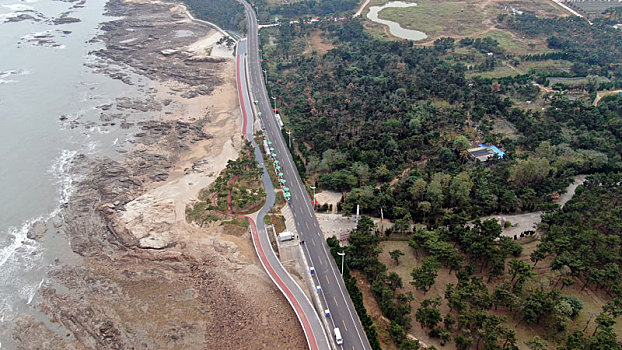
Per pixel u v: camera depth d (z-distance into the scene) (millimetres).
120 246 197625
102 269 185625
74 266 188000
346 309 161250
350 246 180750
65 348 152500
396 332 145000
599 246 172750
